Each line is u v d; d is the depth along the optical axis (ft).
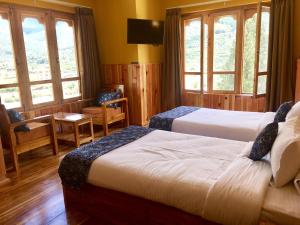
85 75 16.16
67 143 13.16
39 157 11.78
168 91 17.72
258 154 6.25
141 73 16.22
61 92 15.12
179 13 16.48
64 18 15.06
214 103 16.78
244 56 15.49
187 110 12.90
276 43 13.51
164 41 17.20
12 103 12.76
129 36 15.26
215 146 7.72
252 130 9.28
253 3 14.32
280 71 13.57
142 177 6.01
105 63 17.44
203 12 16.14
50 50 14.37
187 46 17.28
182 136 8.82
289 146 4.98
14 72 12.75
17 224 6.90
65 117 12.95
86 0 15.98
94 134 15.12
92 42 16.38
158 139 8.57
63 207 7.68
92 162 6.84
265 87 14.53
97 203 6.95
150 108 17.46
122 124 16.74
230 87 16.28
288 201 4.76
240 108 15.90
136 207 6.29
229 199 4.93
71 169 7.06
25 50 13.09
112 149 7.61
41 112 13.75
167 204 5.74
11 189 8.82
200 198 5.27
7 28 12.28
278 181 5.17
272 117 9.89
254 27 14.79
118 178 6.31
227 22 15.55
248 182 5.26
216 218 5.05
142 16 15.80
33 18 13.39
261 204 4.71
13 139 9.88
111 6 16.21
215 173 5.90
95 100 16.67
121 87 16.29
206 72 16.90
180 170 6.09
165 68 17.58
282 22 13.19
